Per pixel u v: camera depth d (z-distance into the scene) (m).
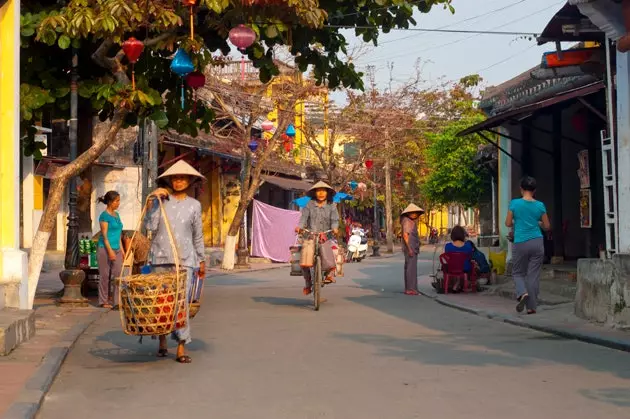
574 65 13.87
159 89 15.22
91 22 12.26
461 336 10.88
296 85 34.03
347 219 51.09
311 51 15.73
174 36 13.34
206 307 15.32
